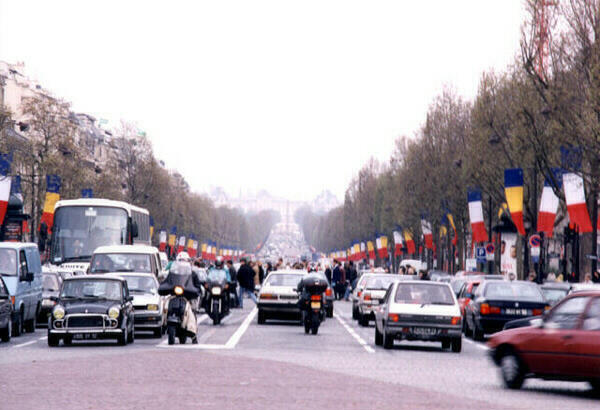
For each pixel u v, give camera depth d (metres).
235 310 76.00
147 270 51.22
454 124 116.62
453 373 29.52
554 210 70.44
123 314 38.62
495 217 106.88
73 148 114.81
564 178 61.66
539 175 84.94
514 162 84.50
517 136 73.81
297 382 24.89
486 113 86.56
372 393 22.81
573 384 27.84
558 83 61.16
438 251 130.38
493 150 86.31
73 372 26.89
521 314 47.06
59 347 38.09
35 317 49.38
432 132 119.19
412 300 39.69
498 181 87.31
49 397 21.08
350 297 107.12
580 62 60.34
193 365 29.17
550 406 21.58
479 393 23.98
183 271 38.84
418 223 135.75
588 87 58.75
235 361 30.84
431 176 118.19
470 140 90.62
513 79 83.94
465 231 114.62
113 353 34.22
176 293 38.50
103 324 38.06
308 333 48.94
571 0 60.56
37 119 113.75
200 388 23.05
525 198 85.19
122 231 68.50
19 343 40.75
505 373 25.64
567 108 59.91
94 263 51.22
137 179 163.88
